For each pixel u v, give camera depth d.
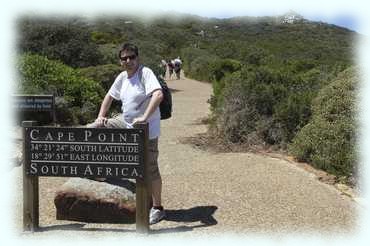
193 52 38.66
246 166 8.30
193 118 14.26
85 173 5.46
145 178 5.40
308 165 8.38
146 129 5.36
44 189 7.08
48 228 5.67
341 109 8.30
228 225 5.73
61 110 12.80
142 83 5.78
